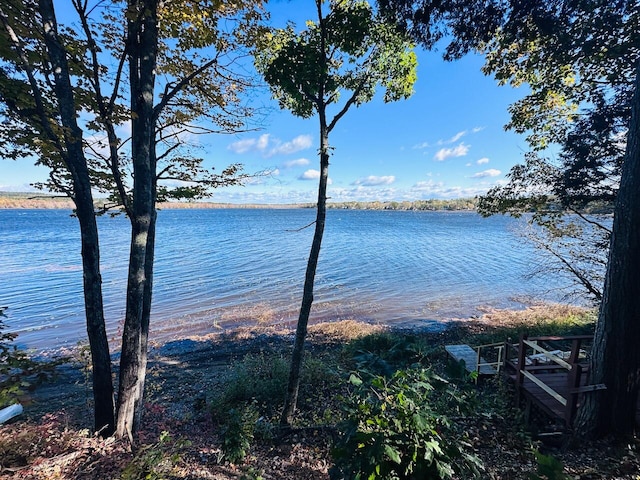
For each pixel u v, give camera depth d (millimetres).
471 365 7211
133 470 3367
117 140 4949
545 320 12023
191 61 5992
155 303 16453
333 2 5113
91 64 4934
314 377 7730
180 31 5230
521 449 4219
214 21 5215
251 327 13047
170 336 12320
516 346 6992
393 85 6117
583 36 5543
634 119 3896
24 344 11398
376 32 5488
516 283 20766
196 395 7684
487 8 5051
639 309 3965
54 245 36125
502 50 6883
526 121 7875
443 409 3818
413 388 2729
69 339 11859
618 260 4016
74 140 4184
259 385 7324
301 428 5457
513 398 5582
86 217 4734
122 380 4859
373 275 23125
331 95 5699
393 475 2227
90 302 4875
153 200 5953
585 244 7664
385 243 42219
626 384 4012
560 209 7387
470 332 12047
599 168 6602
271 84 5496
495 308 15836
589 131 6738
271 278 21859
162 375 9031
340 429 2680
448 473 2186
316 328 12586
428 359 8328
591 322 9805
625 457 3574
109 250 31953
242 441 4625
